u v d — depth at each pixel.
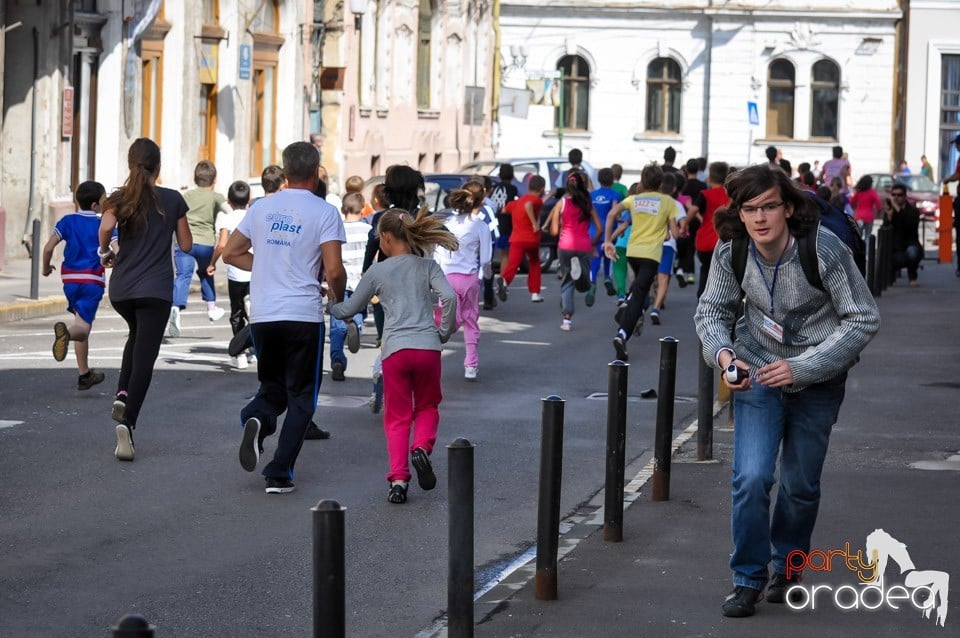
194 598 9.61
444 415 16.84
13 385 17.70
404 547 11.05
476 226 19.34
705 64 76.75
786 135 76.88
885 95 76.12
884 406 17.53
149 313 13.81
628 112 77.56
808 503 9.14
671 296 32.78
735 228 8.77
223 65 40.34
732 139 76.75
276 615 9.28
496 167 41.97
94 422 15.56
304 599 9.64
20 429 15.05
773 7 75.62
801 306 8.70
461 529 8.18
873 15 75.44
